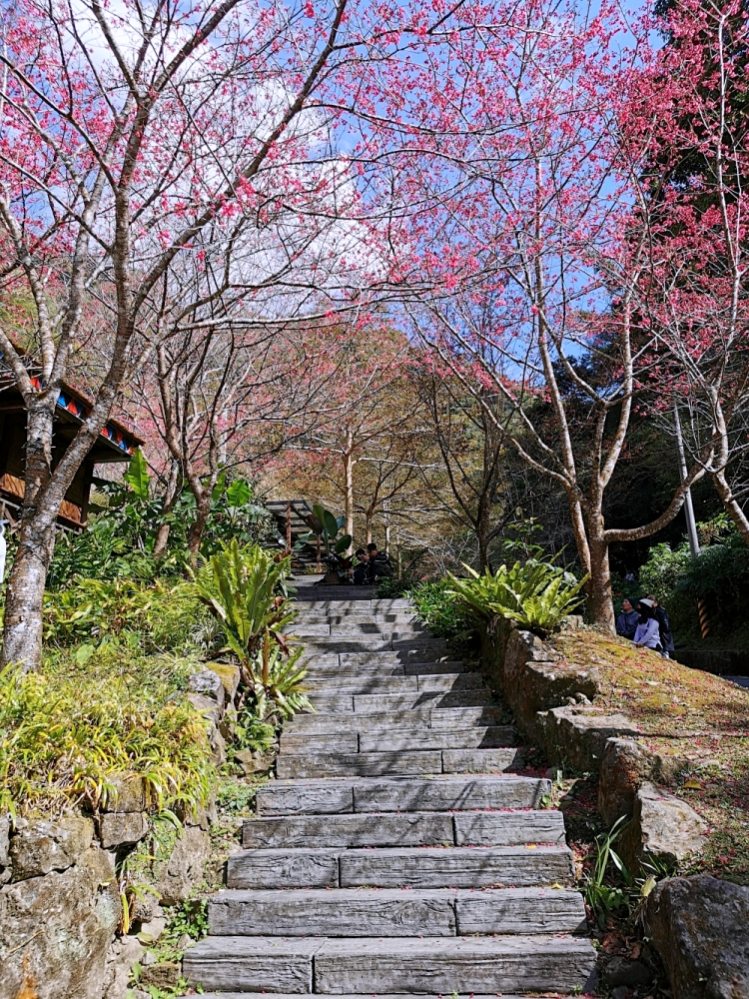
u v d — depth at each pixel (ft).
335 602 31.22
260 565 19.99
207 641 20.33
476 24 16.85
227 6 15.08
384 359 37.37
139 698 13.98
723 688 19.01
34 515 14.78
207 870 14.16
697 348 28.32
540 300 29.37
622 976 11.04
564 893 12.59
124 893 11.73
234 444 41.16
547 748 17.31
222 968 11.96
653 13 27.58
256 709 19.07
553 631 21.20
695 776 13.56
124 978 11.35
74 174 16.79
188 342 25.03
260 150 16.76
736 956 9.51
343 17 16.29
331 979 11.73
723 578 47.34
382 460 59.57
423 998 11.41
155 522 28.99
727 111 27.91
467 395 43.09
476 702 20.89
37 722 10.96
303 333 33.91
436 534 69.26
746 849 11.42
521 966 11.43
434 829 14.61
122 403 34.55
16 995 8.93
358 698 20.89
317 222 19.57
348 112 17.74
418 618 27.99
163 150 18.04
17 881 9.29
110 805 11.15
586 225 27.91
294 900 12.95
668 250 28.12
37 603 14.28
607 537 29.66
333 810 15.89
